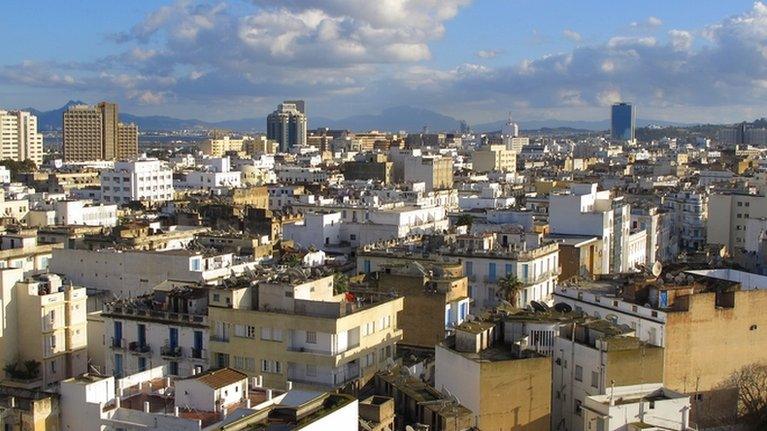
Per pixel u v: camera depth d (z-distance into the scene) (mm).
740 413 134125
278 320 123375
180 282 161500
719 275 159375
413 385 111938
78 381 103312
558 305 140125
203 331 131250
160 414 95312
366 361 127750
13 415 100688
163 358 133250
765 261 183875
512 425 110938
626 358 115938
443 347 117750
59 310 155250
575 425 119375
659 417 110250
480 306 186750
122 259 187125
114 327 137875
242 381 101438
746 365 135500
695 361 132000
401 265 169500
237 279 140000
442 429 101562
